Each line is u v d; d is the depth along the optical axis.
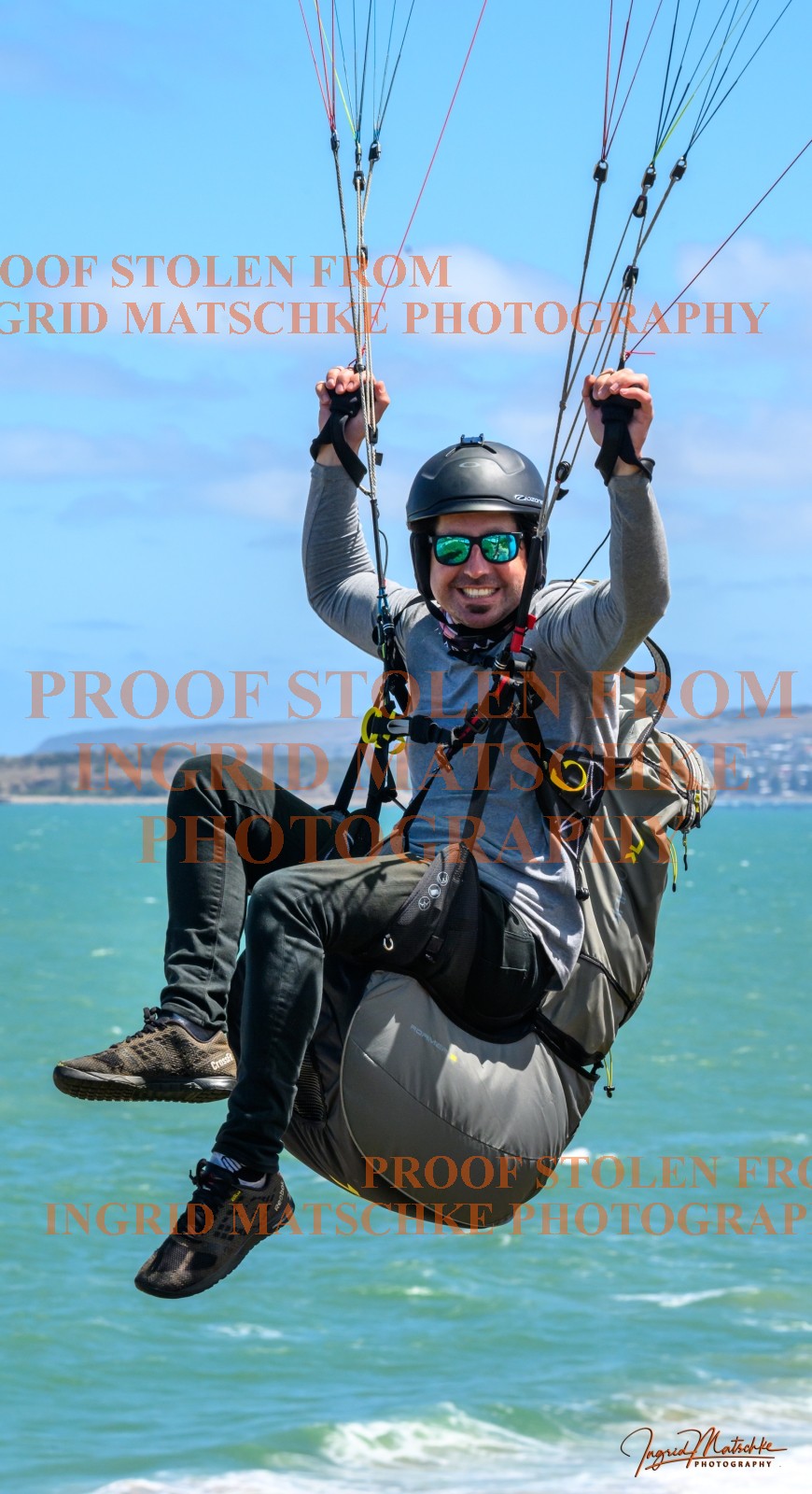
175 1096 7.61
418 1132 7.16
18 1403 34.00
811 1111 63.16
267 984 6.70
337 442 8.47
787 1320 38.88
